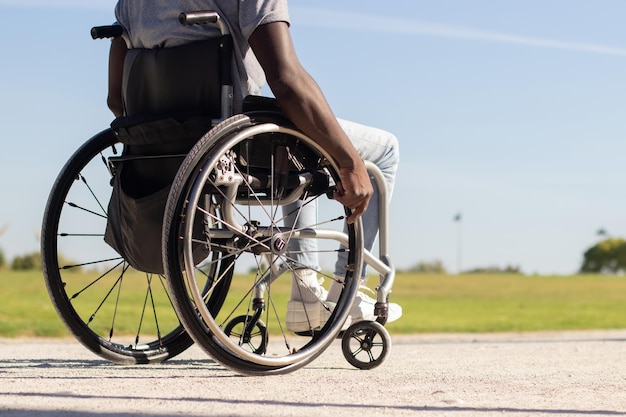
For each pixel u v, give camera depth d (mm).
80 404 2039
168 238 2514
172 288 2535
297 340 5758
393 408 2055
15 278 12406
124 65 2891
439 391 2363
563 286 17281
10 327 5629
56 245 2910
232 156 2623
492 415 1971
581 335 6566
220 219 2684
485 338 6207
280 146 2750
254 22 2621
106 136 2992
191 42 2729
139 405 2033
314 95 2662
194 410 1951
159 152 2775
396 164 3352
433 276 20828
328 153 2758
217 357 2627
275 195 2781
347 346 3104
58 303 2902
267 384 2521
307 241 3166
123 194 2766
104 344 3012
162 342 3168
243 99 2691
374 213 3320
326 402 2133
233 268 3221
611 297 13578
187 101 2723
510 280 19469
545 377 2836
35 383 2471
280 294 9750
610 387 2559
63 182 2918
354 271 2953
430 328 7426
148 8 2805
